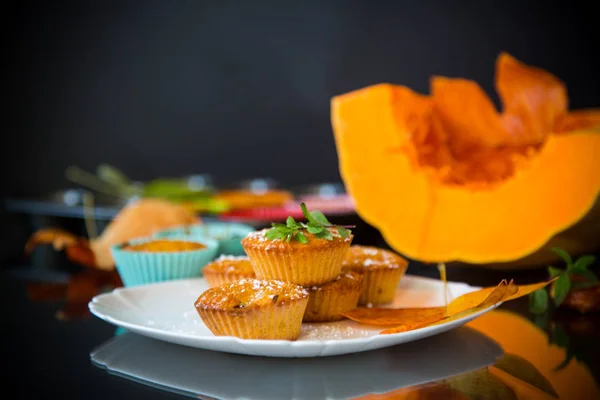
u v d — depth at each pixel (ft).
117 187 4.03
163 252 2.38
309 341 1.66
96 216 3.24
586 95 5.26
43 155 5.67
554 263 2.56
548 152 2.42
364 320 1.87
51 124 5.69
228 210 3.45
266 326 1.72
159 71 5.95
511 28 5.40
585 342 1.88
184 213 2.96
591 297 2.14
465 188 2.55
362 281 2.04
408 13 5.65
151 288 2.10
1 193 5.49
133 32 5.85
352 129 2.67
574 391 1.58
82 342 1.97
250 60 5.99
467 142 2.95
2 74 5.51
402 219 2.58
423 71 5.66
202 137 6.07
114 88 5.84
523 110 2.96
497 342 1.89
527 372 1.69
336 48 5.84
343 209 3.01
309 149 6.01
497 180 2.69
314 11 5.85
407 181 2.59
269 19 5.93
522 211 2.43
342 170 2.68
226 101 6.05
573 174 2.38
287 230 1.92
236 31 5.97
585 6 5.21
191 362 1.76
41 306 2.37
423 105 2.83
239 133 6.08
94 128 5.82
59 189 5.70
